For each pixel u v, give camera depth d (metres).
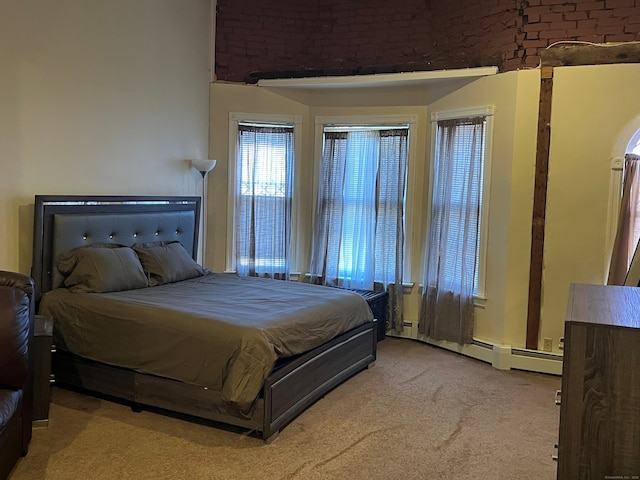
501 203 4.55
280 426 3.17
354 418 3.46
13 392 2.65
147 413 3.45
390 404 3.70
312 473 2.78
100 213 4.20
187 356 3.22
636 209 4.16
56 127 3.96
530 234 4.45
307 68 5.60
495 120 4.56
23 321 2.72
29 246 3.82
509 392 3.98
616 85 4.17
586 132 4.26
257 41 5.54
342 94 5.48
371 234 5.43
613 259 4.19
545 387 4.11
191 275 4.70
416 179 5.31
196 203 5.20
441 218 4.99
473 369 4.49
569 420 1.63
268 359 3.03
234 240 5.54
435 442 3.15
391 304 5.39
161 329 3.32
